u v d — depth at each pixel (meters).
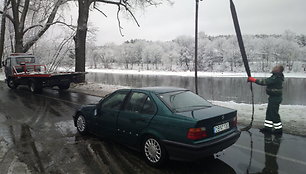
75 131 6.30
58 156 4.66
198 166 4.22
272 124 5.88
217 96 23.66
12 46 31.45
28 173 3.98
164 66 101.38
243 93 26.28
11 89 15.82
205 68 87.06
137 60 114.31
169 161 4.43
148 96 4.55
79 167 4.20
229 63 87.81
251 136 5.69
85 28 17.95
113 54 116.69
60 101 10.88
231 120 4.41
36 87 13.21
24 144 5.33
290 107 8.31
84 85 16.67
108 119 5.14
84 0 17.72
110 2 19.19
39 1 24.69
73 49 21.97
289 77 58.25
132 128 4.60
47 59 27.14
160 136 4.10
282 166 4.15
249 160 4.41
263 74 68.38
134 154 4.77
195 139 3.78
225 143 4.11
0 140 5.60
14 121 7.35
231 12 6.28
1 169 4.12
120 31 20.20
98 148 5.08
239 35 6.22
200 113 4.10
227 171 4.02
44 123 7.11
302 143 5.18
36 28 26.95
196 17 8.85
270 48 80.44
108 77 52.75
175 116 4.02
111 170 4.09
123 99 4.98
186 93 4.88
